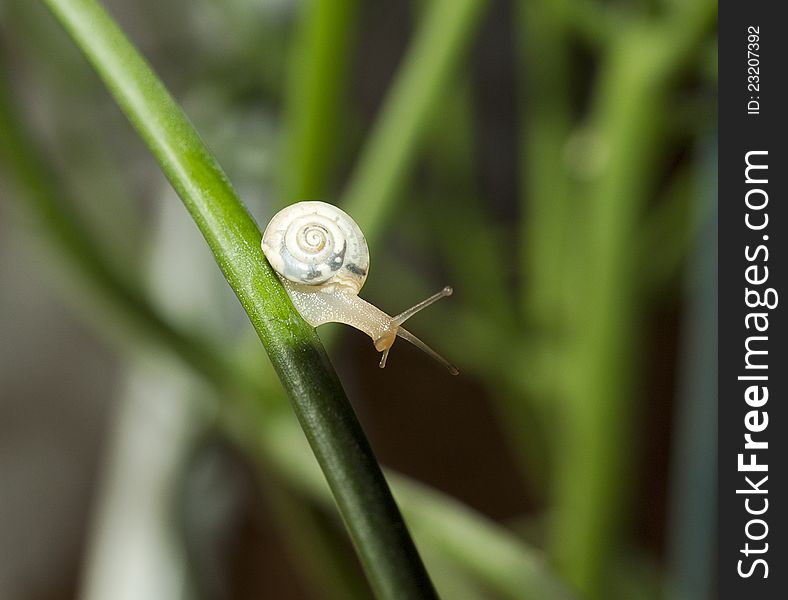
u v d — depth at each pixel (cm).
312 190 10
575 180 12
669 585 13
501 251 16
